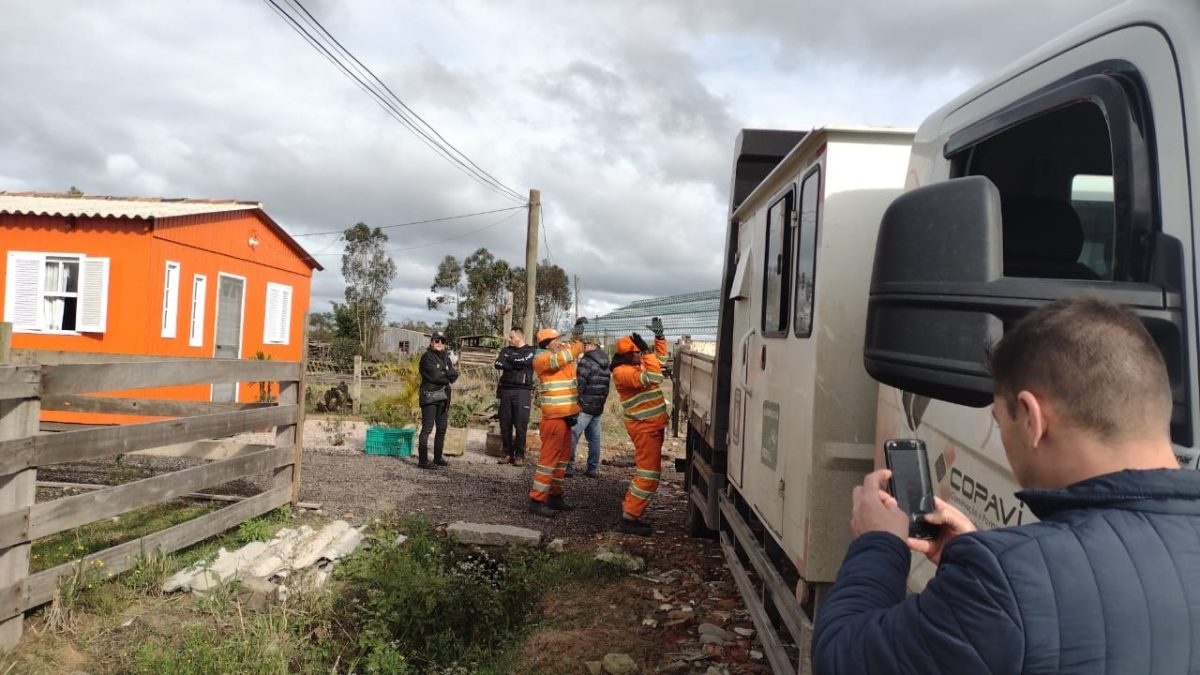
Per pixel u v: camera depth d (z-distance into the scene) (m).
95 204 14.58
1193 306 1.53
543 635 5.08
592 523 8.01
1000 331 1.69
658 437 7.57
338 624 5.11
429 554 6.26
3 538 4.20
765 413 4.32
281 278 17.88
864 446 3.28
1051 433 1.31
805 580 3.36
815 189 3.51
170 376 5.60
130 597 5.06
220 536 6.58
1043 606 1.19
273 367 7.11
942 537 1.59
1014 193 2.47
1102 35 1.90
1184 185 1.59
